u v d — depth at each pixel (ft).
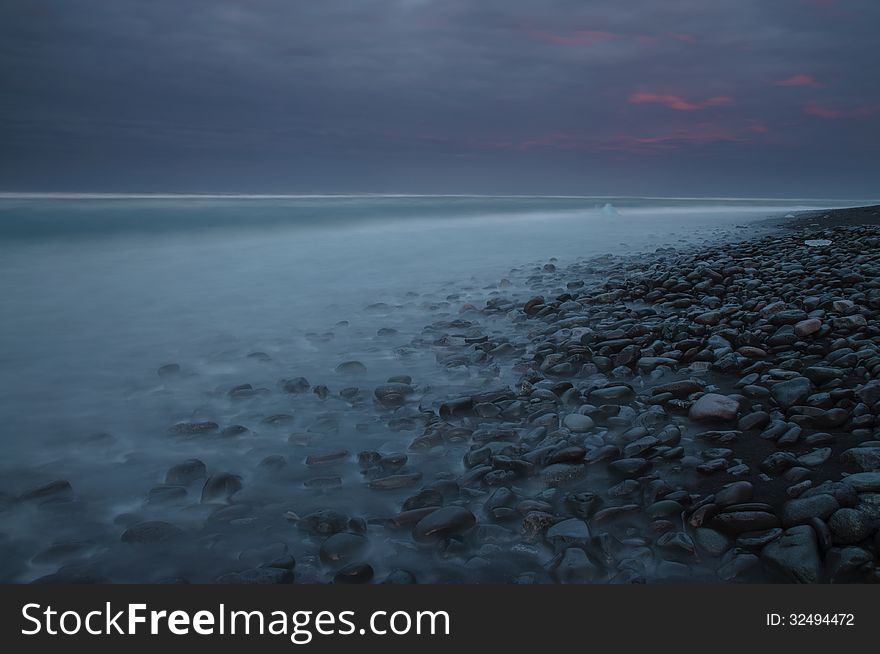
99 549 9.20
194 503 10.51
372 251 43.01
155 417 14.14
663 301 24.14
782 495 9.79
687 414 13.37
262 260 38.29
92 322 22.81
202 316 23.84
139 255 38.83
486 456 11.64
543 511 9.63
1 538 9.47
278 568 8.51
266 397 15.37
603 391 14.33
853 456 10.34
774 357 16.37
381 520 9.74
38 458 12.12
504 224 66.39
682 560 8.59
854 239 38.04
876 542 8.16
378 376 16.90
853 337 16.52
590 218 77.20
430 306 25.14
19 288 28.71
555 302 24.89
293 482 11.13
